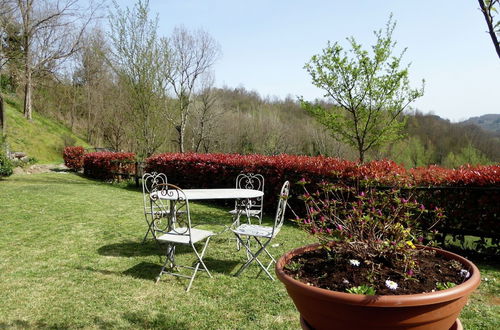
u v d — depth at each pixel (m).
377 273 1.91
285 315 2.87
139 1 11.86
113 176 12.61
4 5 14.37
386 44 7.39
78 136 27.31
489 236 4.46
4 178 12.23
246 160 8.02
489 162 22.52
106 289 3.36
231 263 4.21
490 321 2.75
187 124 21.27
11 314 2.83
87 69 26.98
